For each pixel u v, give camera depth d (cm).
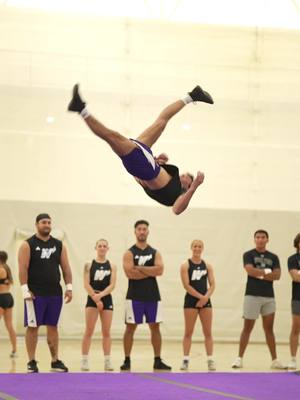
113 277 2395
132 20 3903
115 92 3878
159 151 3872
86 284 2373
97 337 3684
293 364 2470
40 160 3762
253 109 3969
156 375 1975
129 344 2416
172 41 3934
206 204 3862
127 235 3775
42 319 2169
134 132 3878
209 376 1967
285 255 3859
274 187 3938
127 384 1767
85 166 3800
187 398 1532
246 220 3862
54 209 3722
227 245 3834
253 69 3988
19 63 3791
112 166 3819
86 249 3725
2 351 2969
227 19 4022
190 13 4012
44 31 3825
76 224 3734
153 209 3812
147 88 3903
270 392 1647
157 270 2403
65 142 3794
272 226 3881
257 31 3997
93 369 2419
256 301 2492
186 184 1711
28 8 3812
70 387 1688
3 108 3750
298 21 4056
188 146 3894
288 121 3991
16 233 3669
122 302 3709
